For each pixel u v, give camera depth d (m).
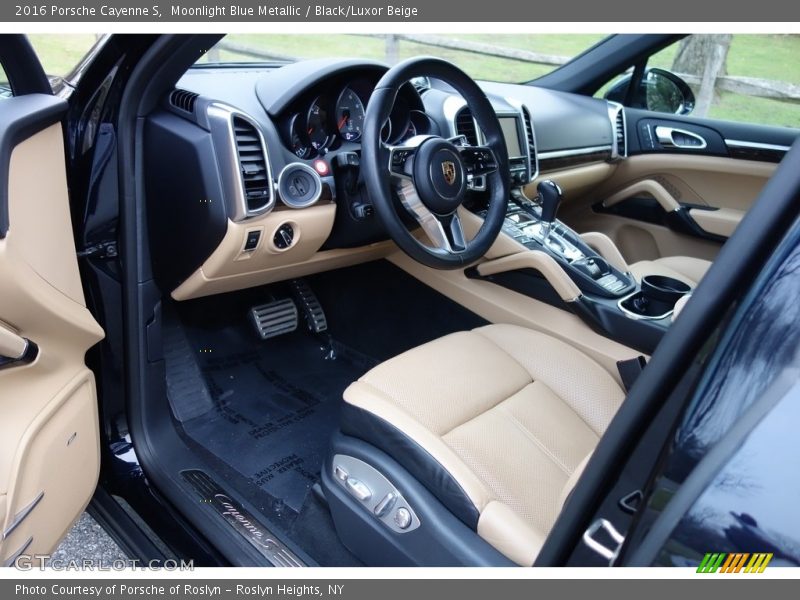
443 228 1.31
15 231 0.91
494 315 1.63
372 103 1.20
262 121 1.34
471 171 1.38
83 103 1.13
